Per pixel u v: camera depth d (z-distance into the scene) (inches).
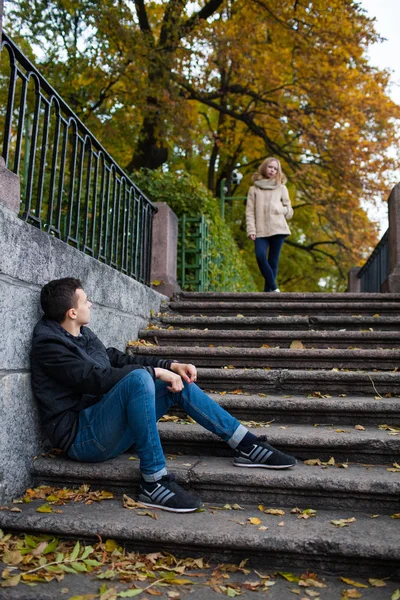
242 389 158.9
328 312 217.5
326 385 154.6
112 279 167.3
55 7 424.8
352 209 637.3
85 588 76.8
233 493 105.2
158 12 529.3
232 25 504.1
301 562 86.4
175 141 467.2
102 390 103.1
